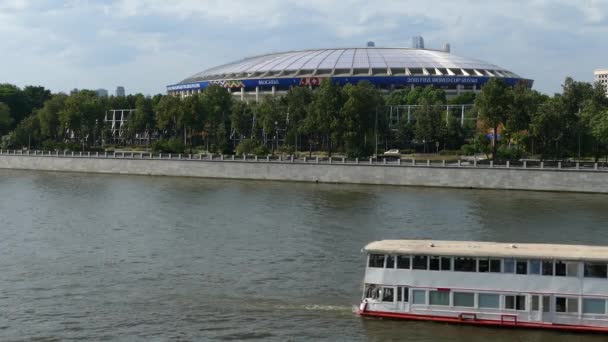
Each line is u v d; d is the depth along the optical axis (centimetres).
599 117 11806
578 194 10656
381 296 4300
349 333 4075
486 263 4100
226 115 18250
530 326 4059
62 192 11056
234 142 18475
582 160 13150
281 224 7706
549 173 11081
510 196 10375
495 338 3962
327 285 5059
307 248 6347
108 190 11356
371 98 14025
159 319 4344
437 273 4175
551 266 4016
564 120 12081
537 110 12300
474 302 4128
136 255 6116
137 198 10225
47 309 4534
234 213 8594
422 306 4219
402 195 10519
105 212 8756
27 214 8588
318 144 17038
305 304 4616
